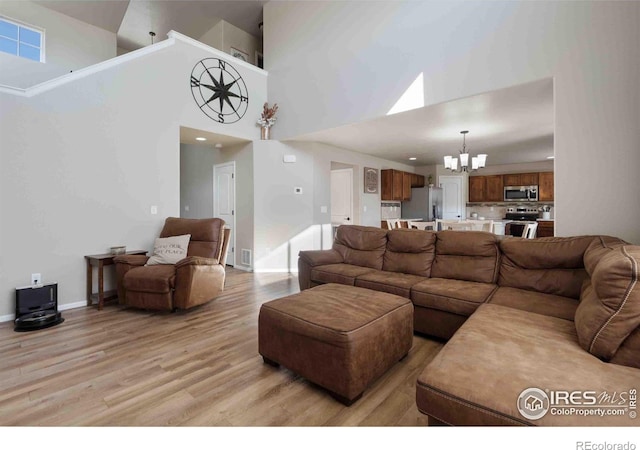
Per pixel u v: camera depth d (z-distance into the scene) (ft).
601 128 8.13
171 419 4.97
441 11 10.99
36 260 10.00
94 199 11.27
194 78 14.52
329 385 5.52
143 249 12.67
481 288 8.11
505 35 9.62
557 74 8.72
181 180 23.25
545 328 5.32
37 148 9.96
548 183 23.48
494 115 12.57
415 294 8.34
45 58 15.80
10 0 14.80
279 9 16.97
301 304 6.67
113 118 11.74
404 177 25.12
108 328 8.93
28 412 5.14
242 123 16.57
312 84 15.29
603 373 3.80
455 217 27.25
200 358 7.13
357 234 12.06
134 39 21.59
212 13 18.99
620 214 7.95
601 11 8.07
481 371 3.90
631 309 4.04
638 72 7.64
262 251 17.19
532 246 8.18
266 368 6.69
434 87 11.17
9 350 7.47
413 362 7.00
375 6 12.82
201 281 10.24
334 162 19.88
